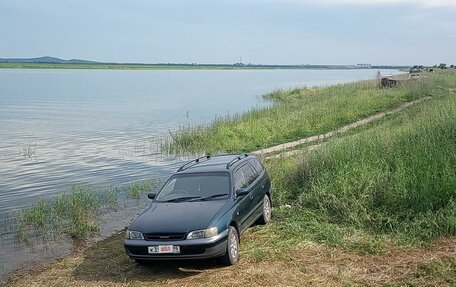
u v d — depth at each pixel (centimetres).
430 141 1371
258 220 1140
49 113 5241
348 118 2977
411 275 789
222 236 880
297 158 1606
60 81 14388
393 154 1348
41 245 1212
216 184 1007
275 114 3209
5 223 1416
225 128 2823
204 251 863
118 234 1265
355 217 1069
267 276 830
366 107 3266
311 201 1220
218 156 1205
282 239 1019
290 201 1304
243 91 9019
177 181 1041
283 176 1466
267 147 2448
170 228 877
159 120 4328
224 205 943
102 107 5956
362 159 1308
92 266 1002
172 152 2628
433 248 898
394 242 946
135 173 2128
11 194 1792
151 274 907
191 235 868
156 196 1023
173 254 869
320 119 2961
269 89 9481
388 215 1080
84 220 1344
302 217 1127
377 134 1605
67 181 1997
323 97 4181
